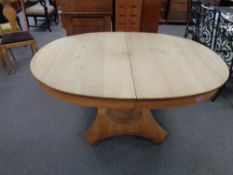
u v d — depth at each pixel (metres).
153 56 1.22
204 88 0.91
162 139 1.47
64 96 0.90
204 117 1.76
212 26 2.05
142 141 1.51
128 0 2.12
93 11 2.14
